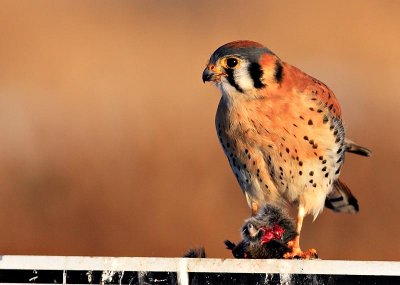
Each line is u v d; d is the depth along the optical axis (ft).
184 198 44.88
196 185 45.27
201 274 22.97
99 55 66.74
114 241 43.34
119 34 72.43
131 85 60.59
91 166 46.44
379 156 49.96
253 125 29.66
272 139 29.63
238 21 77.41
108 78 62.28
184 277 22.99
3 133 52.60
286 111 29.43
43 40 69.31
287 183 30.04
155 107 55.21
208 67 29.84
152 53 67.36
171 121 52.39
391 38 72.23
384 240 44.47
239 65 29.50
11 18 73.51
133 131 50.44
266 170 30.14
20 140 51.55
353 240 44.32
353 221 44.78
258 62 29.53
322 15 76.38
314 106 29.53
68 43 69.92
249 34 74.49
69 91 60.44
